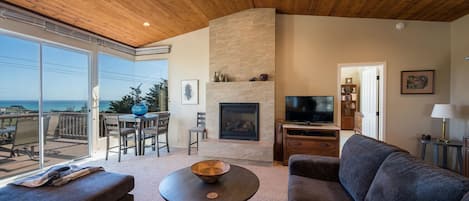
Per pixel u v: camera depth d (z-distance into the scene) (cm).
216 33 461
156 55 540
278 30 447
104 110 479
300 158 231
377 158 170
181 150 491
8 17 300
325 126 400
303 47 439
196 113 514
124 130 424
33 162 346
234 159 404
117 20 405
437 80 390
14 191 181
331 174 221
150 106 554
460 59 364
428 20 391
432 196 110
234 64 448
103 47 461
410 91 399
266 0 396
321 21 432
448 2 320
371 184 161
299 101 421
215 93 447
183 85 522
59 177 202
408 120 402
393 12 376
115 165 381
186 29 498
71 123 404
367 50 415
